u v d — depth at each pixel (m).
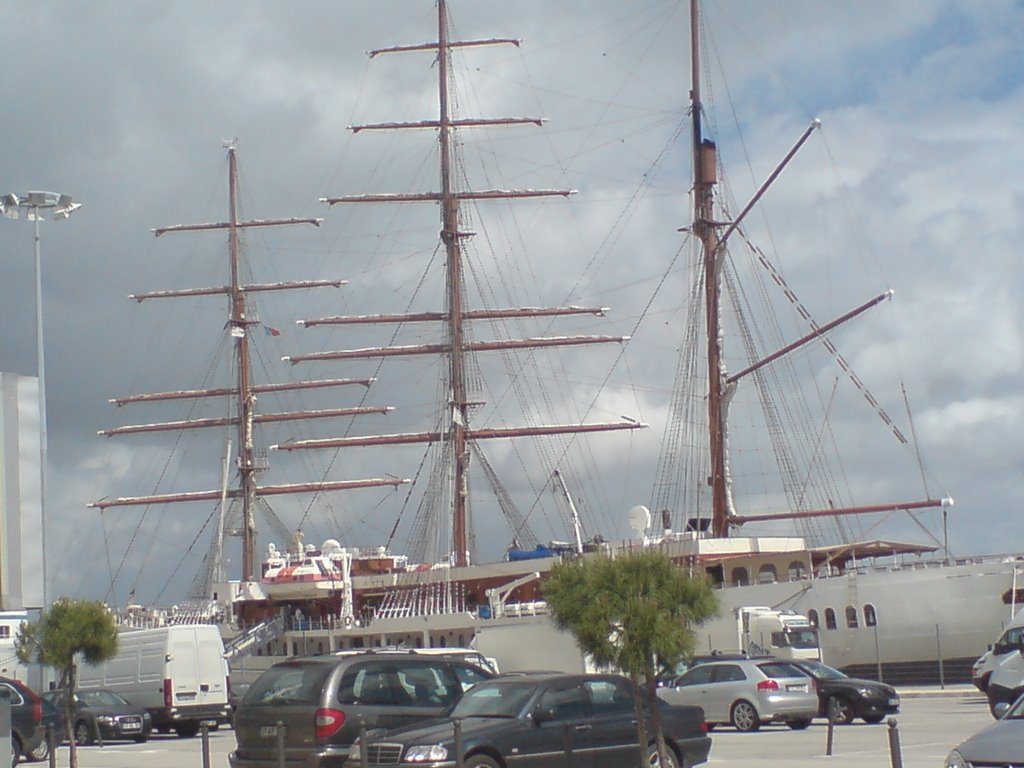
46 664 33.75
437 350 88.38
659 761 21.67
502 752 22.25
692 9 78.38
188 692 49.06
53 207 43.28
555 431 86.81
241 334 98.31
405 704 25.11
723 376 74.88
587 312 89.31
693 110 78.00
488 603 72.44
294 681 24.98
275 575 79.56
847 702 38.75
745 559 62.62
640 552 22.14
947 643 54.84
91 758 37.75
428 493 86.56
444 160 89.44
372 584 77.06
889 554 65.69
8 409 45.81
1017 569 53.28
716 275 76.06
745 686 37.84
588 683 24.05
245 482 98.75
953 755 17.23
